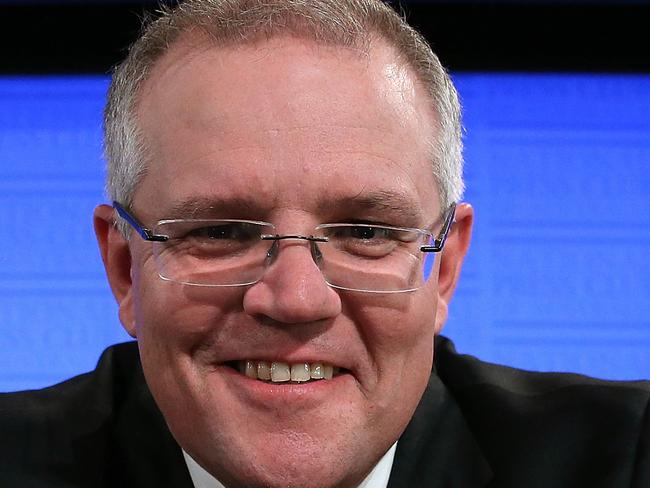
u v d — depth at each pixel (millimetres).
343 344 1534
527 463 1853
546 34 3461
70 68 3469
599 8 3441
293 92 1513
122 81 1696
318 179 1491
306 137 1497
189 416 1575
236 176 1485
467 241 1823
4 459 1864
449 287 1796
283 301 1458
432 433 1918
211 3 1628
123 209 1641
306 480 1521
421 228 1607
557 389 1999
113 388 2037
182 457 1862
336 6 1639
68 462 1873
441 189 1677
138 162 1612
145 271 1593
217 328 1527
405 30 1699
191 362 1557
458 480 1857
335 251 1533
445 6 3449
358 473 1617
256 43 1554
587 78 3463
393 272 1554
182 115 1548
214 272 1512
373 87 1563
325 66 1543
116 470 1893
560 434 1890
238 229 1524
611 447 1854
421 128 1633
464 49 3469
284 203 1489
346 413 1552
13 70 3453
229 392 1545
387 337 1559
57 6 3441
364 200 1517
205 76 1547
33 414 1971
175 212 1529
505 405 1963
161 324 1560
